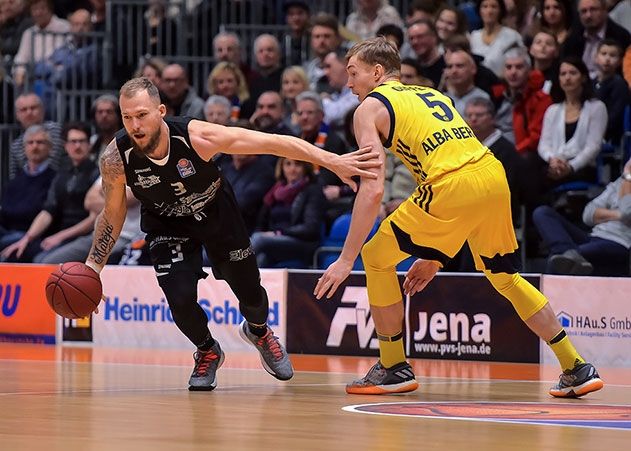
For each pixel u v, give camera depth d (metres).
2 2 19.92
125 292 13.83
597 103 13.63
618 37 14.78
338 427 5.96
